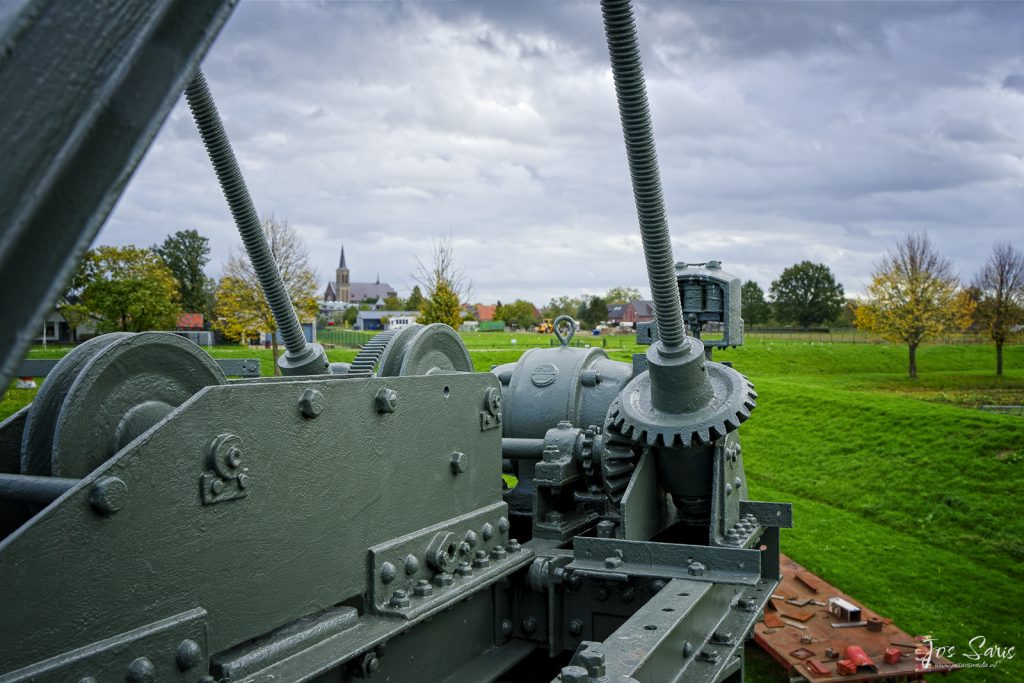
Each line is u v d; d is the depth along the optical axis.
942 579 8.48
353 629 2.31
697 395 3.56
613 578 3.22
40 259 0.72
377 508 2.49
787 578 7.35
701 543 3.99
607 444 3.74
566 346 4.98
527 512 4.41
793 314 68.50
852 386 29.28
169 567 1.78
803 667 5.48
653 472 3.81
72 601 1.58
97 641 1.62
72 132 0.72
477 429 3.09
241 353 25.50
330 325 87.31
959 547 9.70
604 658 1.89
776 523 4.04
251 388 2.01
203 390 1.89
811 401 18.17
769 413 18.02
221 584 1.92
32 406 2.12
